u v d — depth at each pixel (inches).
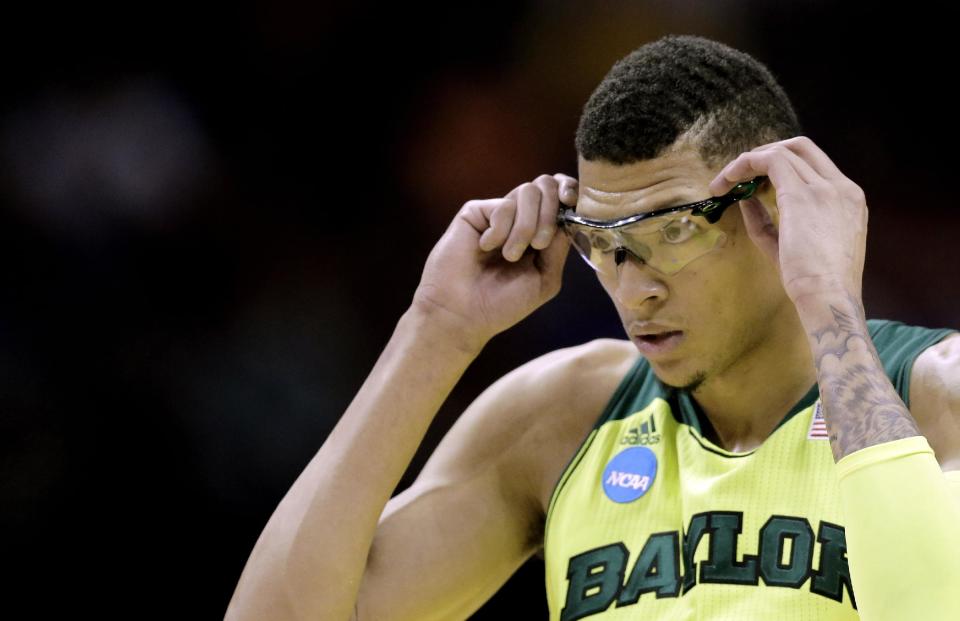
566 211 259.4
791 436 241.0
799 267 217.8
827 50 628.7
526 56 640.4
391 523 273.7
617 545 251.4
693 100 233.1
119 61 618.5
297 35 638.5
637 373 278.8
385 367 263.6
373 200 633.0
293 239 621.6
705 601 232.5
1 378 566.9
